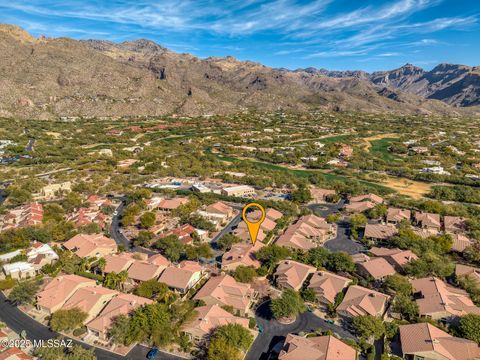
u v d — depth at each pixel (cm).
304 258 13125
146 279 11650
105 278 11656
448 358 8338
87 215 17638
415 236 14650
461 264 13500
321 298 10912
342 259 12650
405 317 10212
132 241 15338
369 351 8844
